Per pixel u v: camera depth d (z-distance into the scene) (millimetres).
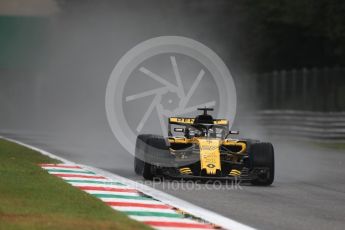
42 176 40625
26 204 31016
